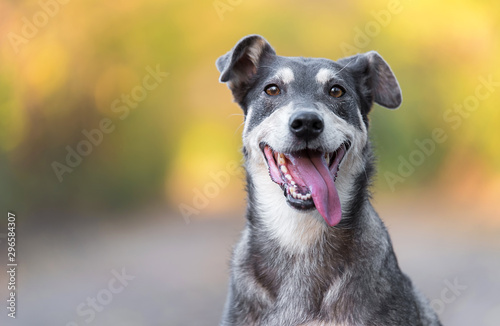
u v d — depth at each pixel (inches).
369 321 201.3
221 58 248.7
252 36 234.7
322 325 205.3
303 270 211.9
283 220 215.6
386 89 243.3
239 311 215.3
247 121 230.5
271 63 235.1
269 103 223.5
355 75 239.1
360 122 226.7
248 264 219.1
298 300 209.8
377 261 210.2
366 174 224.5
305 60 234.1
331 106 219.6
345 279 207.5
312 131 203.3
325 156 215.3
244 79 242.2
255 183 223.3
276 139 208.4
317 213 212.7
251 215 223.5
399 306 206.2
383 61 240.4
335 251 211.6
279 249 215.2
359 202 217.2
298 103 212.1
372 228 217.5
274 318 209.9
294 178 209.5
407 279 231.6
